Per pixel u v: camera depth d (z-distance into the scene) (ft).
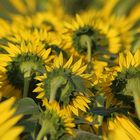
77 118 6.01
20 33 7.18
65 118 5.79
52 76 5.97
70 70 6.05
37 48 6.48
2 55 6.48
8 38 7.09
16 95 6.45
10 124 5.16
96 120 6.24
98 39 7.90
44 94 5.92
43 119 5.76
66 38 7.73
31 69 6.34
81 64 6.21
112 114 6.33
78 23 7.89
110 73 6.35
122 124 6.30
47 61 6.43
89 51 7.64
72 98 6.03
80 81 5.96
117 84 6.28
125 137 6.25
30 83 6.30
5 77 6.43
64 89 5.94
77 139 5.75
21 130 5.10
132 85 6.22
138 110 6.02
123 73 6.31
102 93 6.28
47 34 7.36
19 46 6.59
